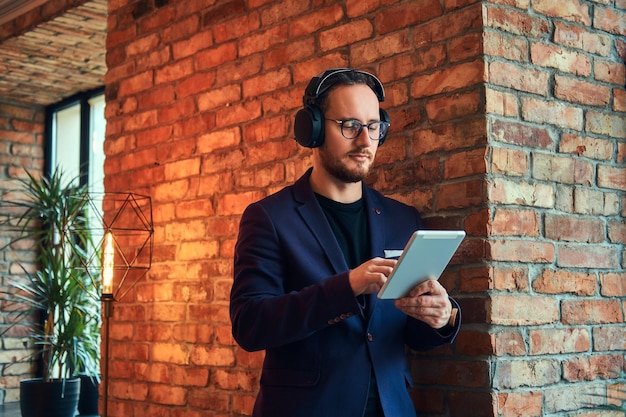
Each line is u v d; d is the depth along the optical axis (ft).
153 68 11.55
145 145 11.59
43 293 16.21
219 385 10.04
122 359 11.68
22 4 14.38
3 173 18.92
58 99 19.19
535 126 7.84
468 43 7.63
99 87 18.17
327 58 9.09
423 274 5.94
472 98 7.57
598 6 8.57
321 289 6.02
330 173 6.78
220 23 10.52
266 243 6.66
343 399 6.41
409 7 8.23
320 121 6.69
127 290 11.66
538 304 7.66
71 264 16.11
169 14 11.34
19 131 19.26
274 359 6.68
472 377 7.36
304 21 9.39
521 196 7.64
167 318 10.94
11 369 18.52
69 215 16.17
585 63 8.36
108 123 12.32
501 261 7.41
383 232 7.03
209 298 10.31
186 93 10.96
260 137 9.82
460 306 7.53
